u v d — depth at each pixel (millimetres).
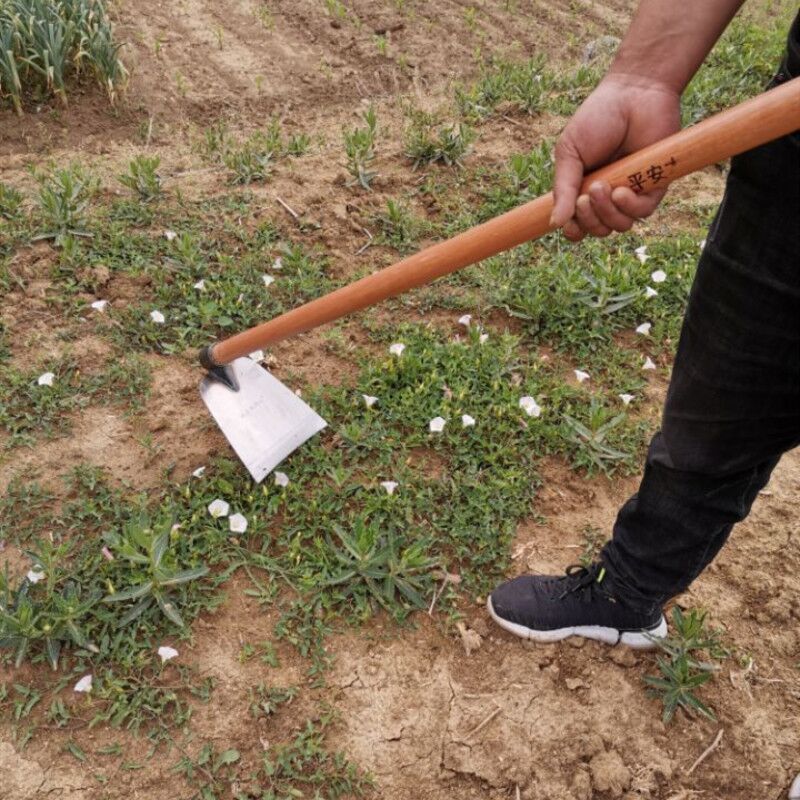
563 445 2842
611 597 2203
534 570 2496
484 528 2557
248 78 4953
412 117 4676
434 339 3229
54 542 2471
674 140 1489
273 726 2129
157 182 3832
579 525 2645
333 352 3164
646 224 3984
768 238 1459
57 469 2676
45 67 4430
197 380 3023
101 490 2596
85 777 2010
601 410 2799
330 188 4012
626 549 2070
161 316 3150
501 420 2904
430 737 2135
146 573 2307
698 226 3986
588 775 2072
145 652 2227
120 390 2951
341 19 5648
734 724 2195
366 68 5160
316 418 2678
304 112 4715
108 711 2102
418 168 4215
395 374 3006
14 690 2141
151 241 3559
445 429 2857
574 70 5320
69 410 2859
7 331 3100
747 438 1689
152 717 2117
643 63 1625
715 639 2352
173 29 5324
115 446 2760
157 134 4414
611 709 2203
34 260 3426
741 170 1470
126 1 5492
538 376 3123
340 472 2613
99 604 2279
